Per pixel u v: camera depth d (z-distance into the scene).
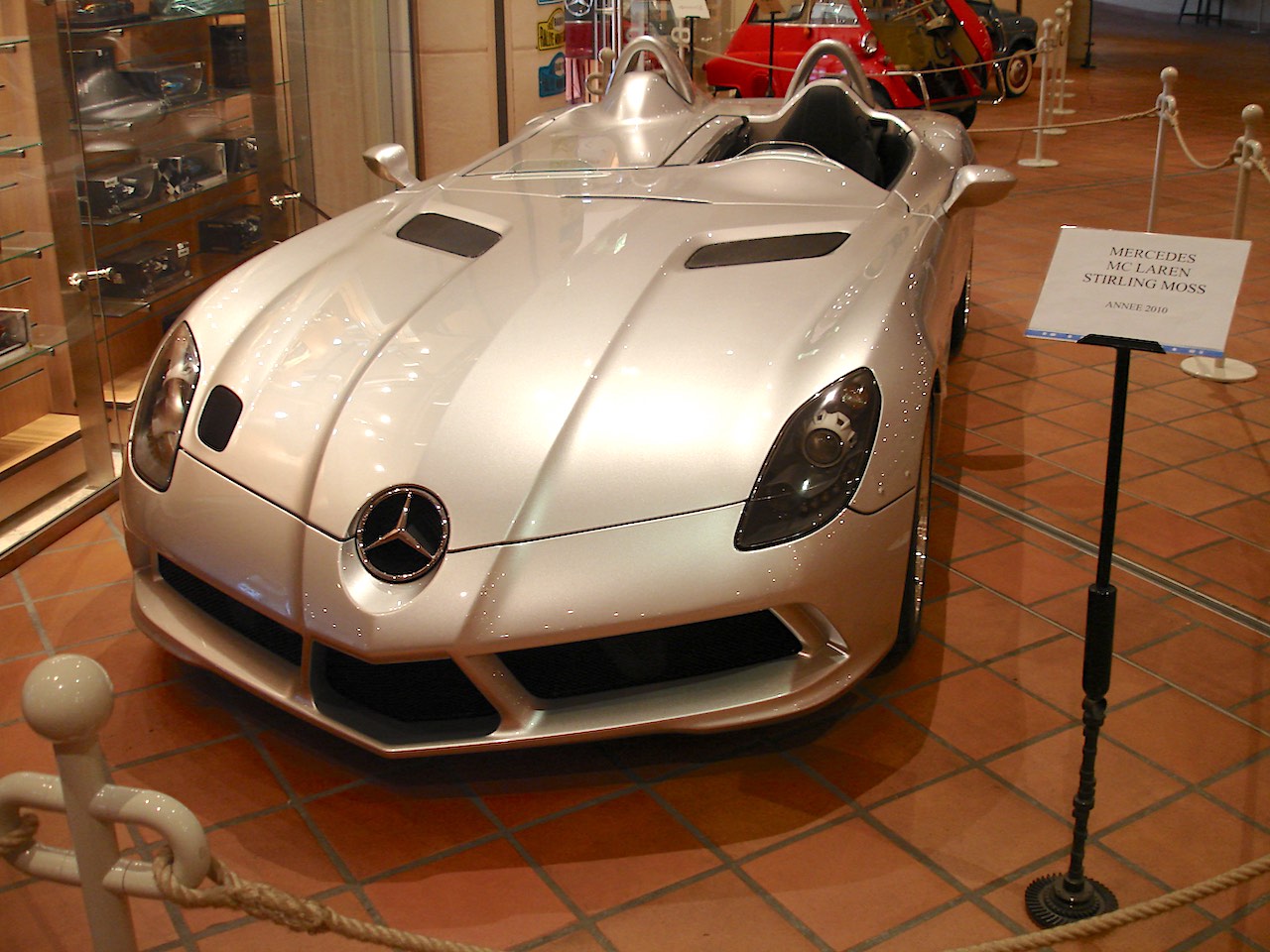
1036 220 6.22
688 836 1.88
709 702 1.87
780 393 1.91
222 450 2.01
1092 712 1.66
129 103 3.39
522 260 2.35
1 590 2.63
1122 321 1.59
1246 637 2.45
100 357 3.34
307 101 4.21
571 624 1.74
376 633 1.76
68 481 3.07
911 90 7.71
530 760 2.06
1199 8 19.36
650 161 2.95
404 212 2.72
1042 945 1.28
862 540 1.88
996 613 2.52
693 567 1.77
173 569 2.13
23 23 2.77
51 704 1.09
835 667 1.91
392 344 2.10
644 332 2.06
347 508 1.84
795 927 1.69
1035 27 10.55
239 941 1.67
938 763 2.05
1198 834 1.88
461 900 1.74
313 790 1.98
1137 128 9.37
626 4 5.79
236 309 2.29
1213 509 3.02
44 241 2.88
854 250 2.35
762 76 7.62
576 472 1.82
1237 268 1.60
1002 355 4.15
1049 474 3.21
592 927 1.69
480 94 5.53
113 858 1.19
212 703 2.21
